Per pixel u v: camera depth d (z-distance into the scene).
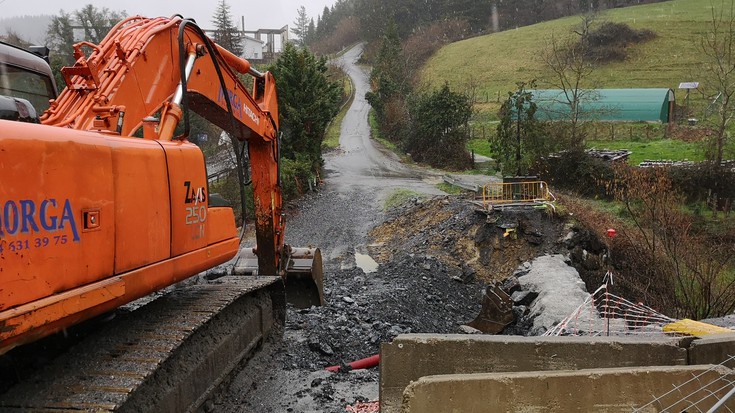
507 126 27.58
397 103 49.91
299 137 31.33
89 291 3.55
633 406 4.32
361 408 6.21
